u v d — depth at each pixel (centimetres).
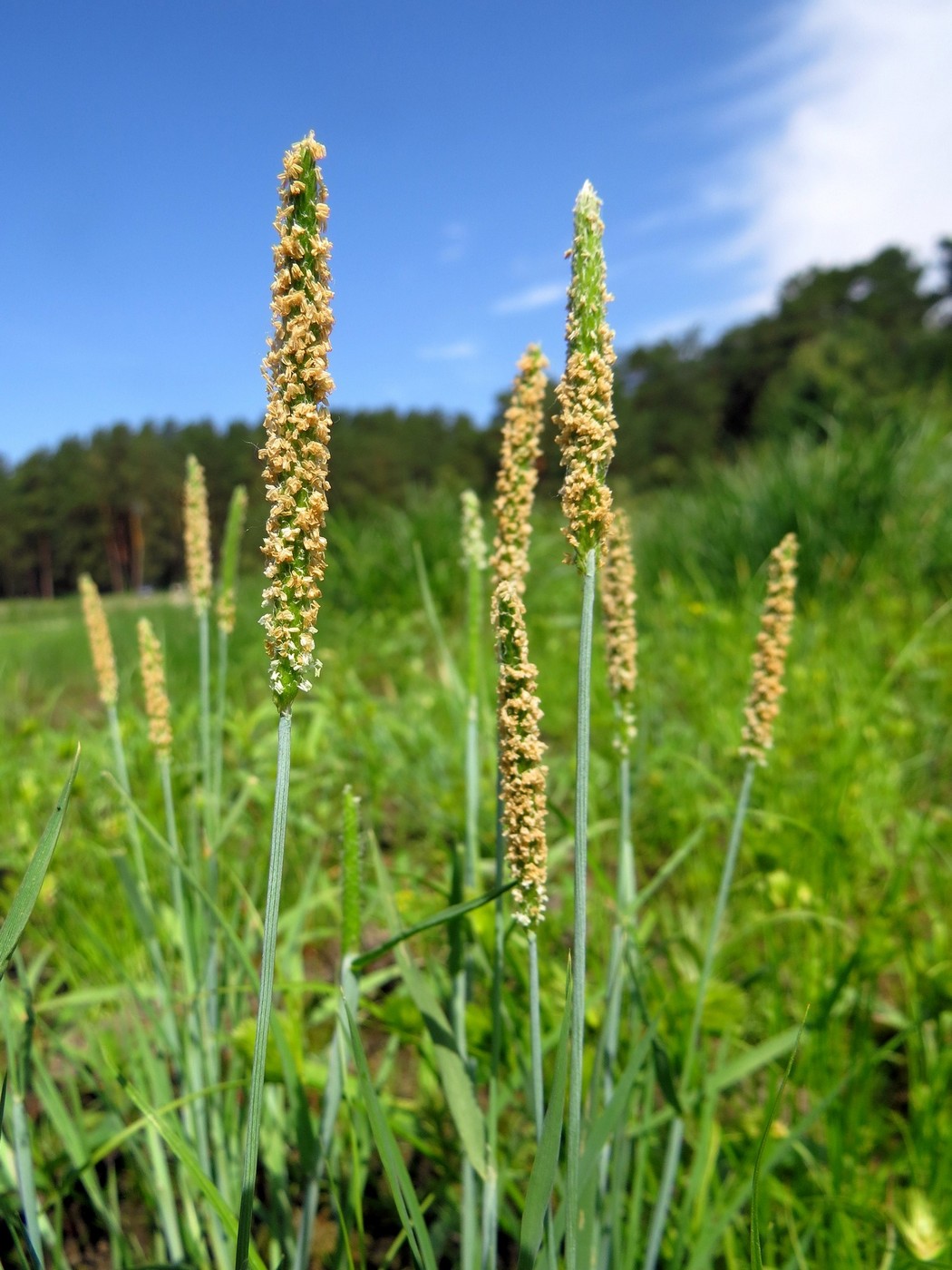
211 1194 99
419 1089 202
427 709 457
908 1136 190
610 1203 133
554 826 348
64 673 838
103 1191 199
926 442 733
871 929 204
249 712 477
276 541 72
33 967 199
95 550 7181
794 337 5862
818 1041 196
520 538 125
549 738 488
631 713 150
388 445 6769
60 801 77
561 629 629
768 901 226
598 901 258
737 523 725
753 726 151
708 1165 155
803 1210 165
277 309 70
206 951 178
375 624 711
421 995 118
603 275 84
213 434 6656
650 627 624
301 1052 154
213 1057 165
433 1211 188
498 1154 165
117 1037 228
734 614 580
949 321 5559
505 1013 160
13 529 7075
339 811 346
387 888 129
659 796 340
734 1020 177
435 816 354
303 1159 129
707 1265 136
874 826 316
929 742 390
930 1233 150
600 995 166
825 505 681
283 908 292
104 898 295
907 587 621
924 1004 191
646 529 883
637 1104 166
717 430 6128
